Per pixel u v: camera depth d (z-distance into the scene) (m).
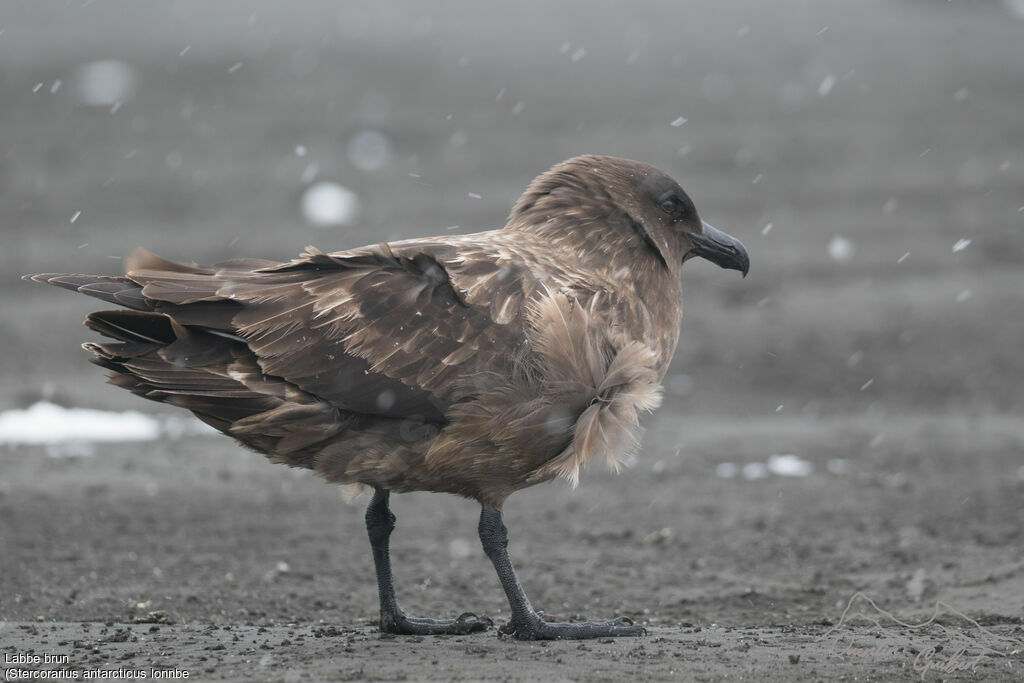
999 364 21.67
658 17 73.69
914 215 31.66
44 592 10.98
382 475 8.76
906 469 16.47
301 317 8.50
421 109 45.19
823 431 18.66
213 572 11.95
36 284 26.61
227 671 7.98
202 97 47.69
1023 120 43.16
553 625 9.04
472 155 38.28
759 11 74.19
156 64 54.53
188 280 8.67
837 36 63.00
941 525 13.55
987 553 12.23
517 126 42.38
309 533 13.61
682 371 21.80
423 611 10.76
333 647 8.75
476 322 8.59
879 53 57.69
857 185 34.69
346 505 14.95
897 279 26.72
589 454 8.79
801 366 21.86
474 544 13.37
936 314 24.39
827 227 30.59
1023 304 24.94
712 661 8.28
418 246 8.92
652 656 8.42
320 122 43.19
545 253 9.27
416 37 65.31
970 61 54.78
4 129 41.88
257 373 8.46
